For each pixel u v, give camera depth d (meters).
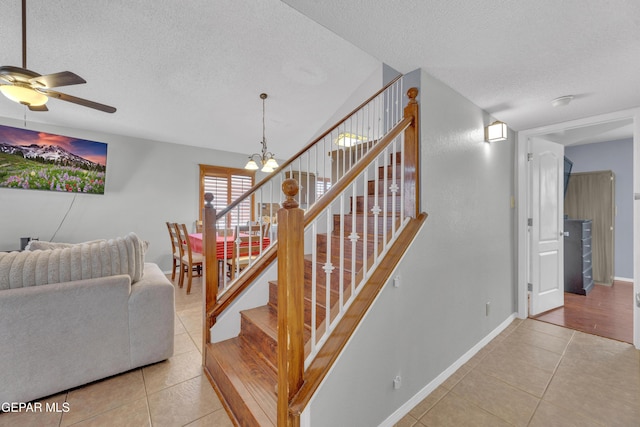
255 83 3.68
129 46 2.86
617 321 3.00
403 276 1.62
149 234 4.70
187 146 5.08
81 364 1.75
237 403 1.45
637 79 1.94
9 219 3.68
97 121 3.99
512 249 3.05
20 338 1.58
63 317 1.69
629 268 4.46
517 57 1.68
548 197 3.30
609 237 4.51
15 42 2.61
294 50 3.23
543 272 3.24
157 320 2.02
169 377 1.89
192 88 3.60
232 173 5.57
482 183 2.45
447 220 2.00
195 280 4.39
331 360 1.14
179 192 4.99
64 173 3.99
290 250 1.05
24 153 3.73
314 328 1.21
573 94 2.19
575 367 2.12
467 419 1.59
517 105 2.38
